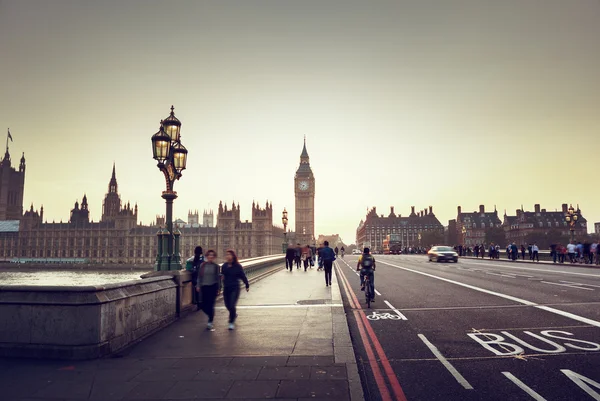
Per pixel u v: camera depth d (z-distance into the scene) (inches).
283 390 227.0
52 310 298.5
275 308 506.3
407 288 746.8
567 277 900.6
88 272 6560.0
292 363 276.4
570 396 227.8
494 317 448.1
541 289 677.9
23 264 6776.6
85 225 7647.6
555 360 290.8
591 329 381.1
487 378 258.8
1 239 7795.3
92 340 294.2
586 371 266.8
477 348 327.3
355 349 334.0
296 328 386.9
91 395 225.3
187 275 484.1
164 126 498.0
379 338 370.0
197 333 375.9
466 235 7071.9
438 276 987.9
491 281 834.2
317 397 216.4
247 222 7623.0
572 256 1464.1
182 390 229.9
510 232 6776.6
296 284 801.6
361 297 651.5
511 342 342.0
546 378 256.1
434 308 521.3
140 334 354.9
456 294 646.5
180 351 312.3
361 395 219.0
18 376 256.5
